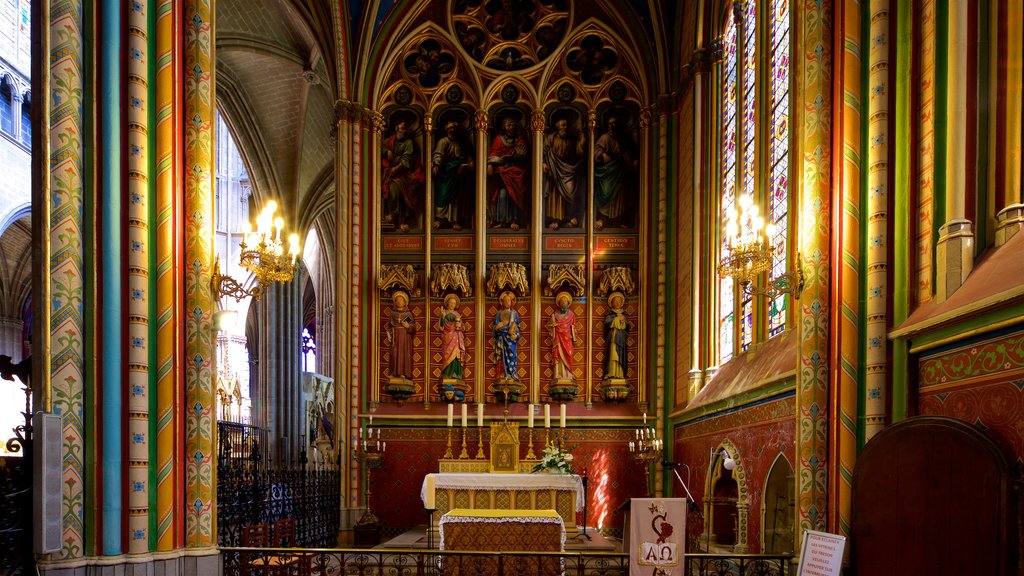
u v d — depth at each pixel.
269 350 31.55
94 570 8.23
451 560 10.66
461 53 19.31
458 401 18.16
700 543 13.58
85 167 8.63
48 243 8.25
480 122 19.14
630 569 7.51
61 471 7.97
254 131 25.23
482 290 18.61
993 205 6.41
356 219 18.22
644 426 17.69
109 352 8.54
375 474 17.89
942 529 5.92
